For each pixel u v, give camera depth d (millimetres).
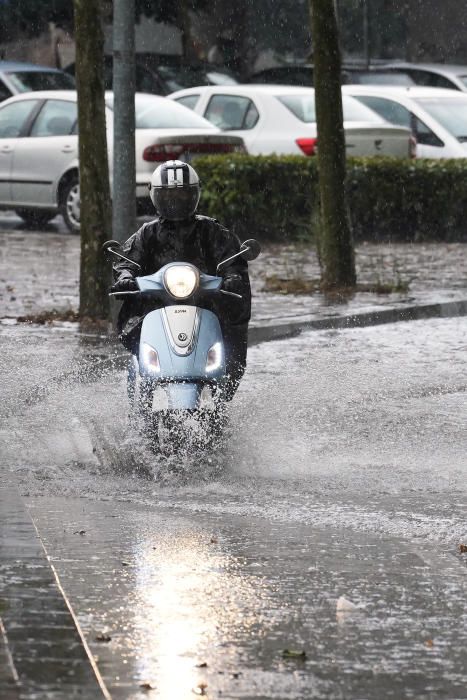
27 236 45812
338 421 20172
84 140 28719
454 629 11281
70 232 47156
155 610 11562
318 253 35219
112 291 17578
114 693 9711
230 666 10305
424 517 15164
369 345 27484
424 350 26844
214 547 13672
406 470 17406
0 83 55750
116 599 11820
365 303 31891
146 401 17125
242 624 11258
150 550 13484
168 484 16625
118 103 28359
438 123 51469
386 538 14227
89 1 28297
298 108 49594
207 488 16438
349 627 11258
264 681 10016
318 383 23125
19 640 10406
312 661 10453
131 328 17844
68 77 57031
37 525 14477
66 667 9875
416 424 20078
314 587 12367
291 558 13328
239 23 76062
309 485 16625
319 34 33844
